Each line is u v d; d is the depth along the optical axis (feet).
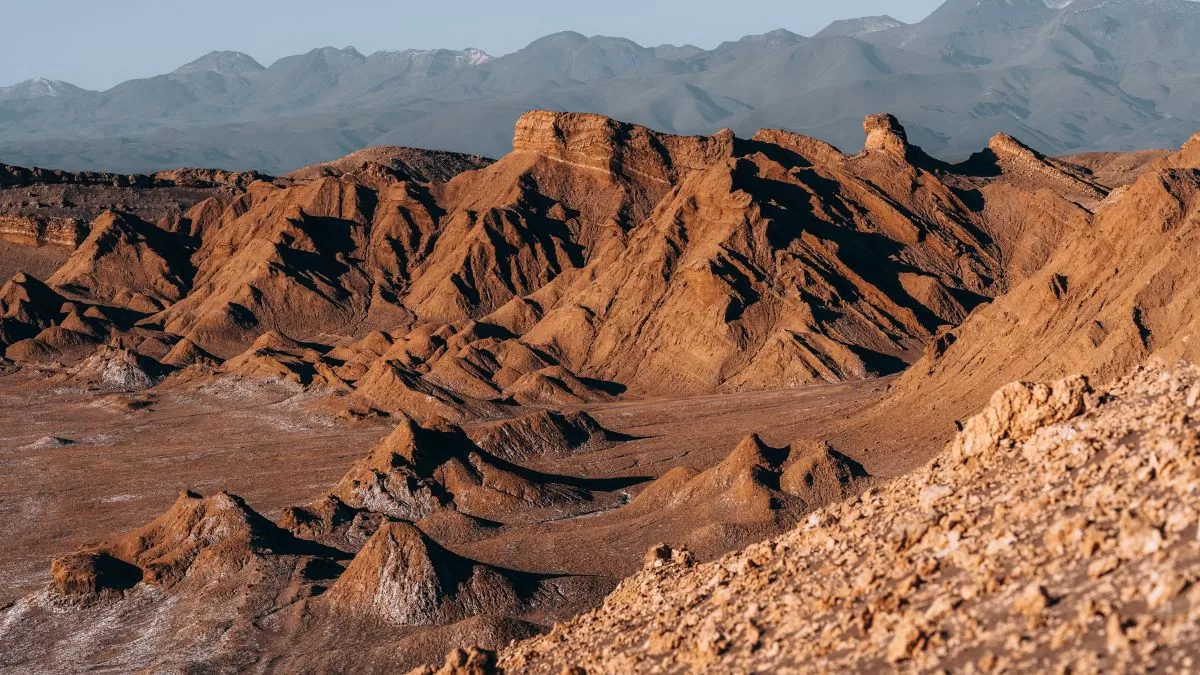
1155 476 82.02
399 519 341.21
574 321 618.03
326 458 448.65
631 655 104.88
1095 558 76.79
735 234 627.87
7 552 357.82
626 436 451.12
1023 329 365.81
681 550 139.44
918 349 581.12
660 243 644.69
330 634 258.78
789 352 552.41
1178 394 96.02
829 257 626.64
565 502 355.97
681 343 585.22
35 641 276.21
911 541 95.20
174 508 318.24
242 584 285.43
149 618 279.49
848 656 83.66
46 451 488.44
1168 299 328.29
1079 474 89.76
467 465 367.25
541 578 278.67
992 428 106.11
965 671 74.18
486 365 580.30
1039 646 72.28
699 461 396.37
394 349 617.21
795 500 305.32
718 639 96.53
